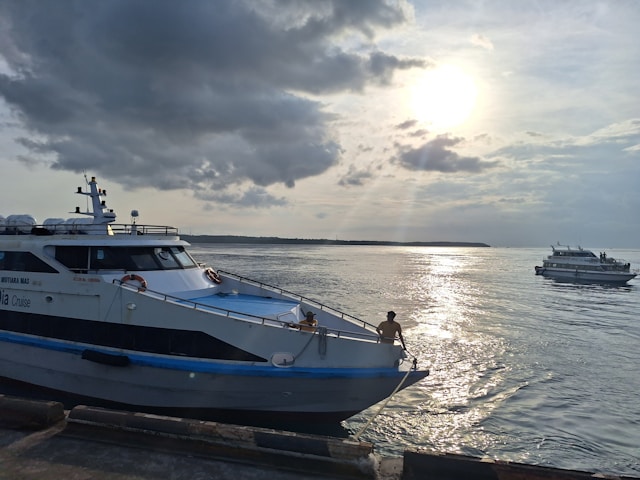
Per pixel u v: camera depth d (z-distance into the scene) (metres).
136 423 5.98
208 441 5.72
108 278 11.02
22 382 11.95
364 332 11.80
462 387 16.22
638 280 68.94
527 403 14.81
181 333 10.36
